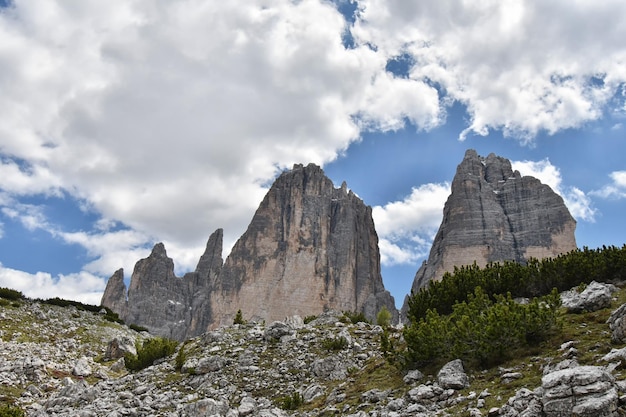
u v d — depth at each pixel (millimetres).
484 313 27734
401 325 46562
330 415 24859
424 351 26938
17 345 51312
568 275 36219
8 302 66938
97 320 72312
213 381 35531
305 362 37312
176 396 33312
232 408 30250
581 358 20594
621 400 15562
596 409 15219
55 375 44125
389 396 24375
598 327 24016
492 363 24031
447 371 23672
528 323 24391
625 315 21188
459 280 39344
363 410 23797
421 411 20672
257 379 35344
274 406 30188
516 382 20781
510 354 24141
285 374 35656
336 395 27984
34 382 41406
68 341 58250
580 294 30000
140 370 43688
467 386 22281
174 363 41062
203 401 29203
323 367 35094
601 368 16891
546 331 24875
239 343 43281
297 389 33062
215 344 44062
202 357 40375
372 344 39781
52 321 64875
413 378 25469
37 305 70625
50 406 35531
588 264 35625
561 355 21812
